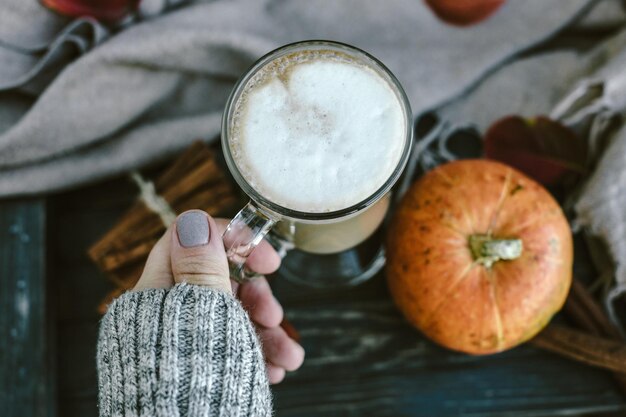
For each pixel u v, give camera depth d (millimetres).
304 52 372
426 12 500
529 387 480
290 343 439
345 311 492
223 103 511
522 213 421
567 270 429
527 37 502
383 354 487
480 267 420
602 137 490
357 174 353
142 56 480
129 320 342
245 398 333
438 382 483
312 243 418
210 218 362
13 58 490
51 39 491
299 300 494
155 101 501
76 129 490
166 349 327
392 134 358
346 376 486
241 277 403
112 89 489
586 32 514
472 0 488
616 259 466
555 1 500
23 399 455
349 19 502
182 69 495
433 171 442
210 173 475
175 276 357
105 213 506
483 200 423
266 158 357
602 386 476
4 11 471
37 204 483
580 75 497
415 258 426
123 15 492
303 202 351
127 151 498
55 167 492
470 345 438
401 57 501
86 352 488
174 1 500
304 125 359
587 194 467
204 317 336
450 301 423
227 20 497
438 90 496
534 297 418
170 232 371
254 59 486
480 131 506
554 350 466
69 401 483
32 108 479
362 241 464
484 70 499
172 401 318
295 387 485
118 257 469
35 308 466
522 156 485
